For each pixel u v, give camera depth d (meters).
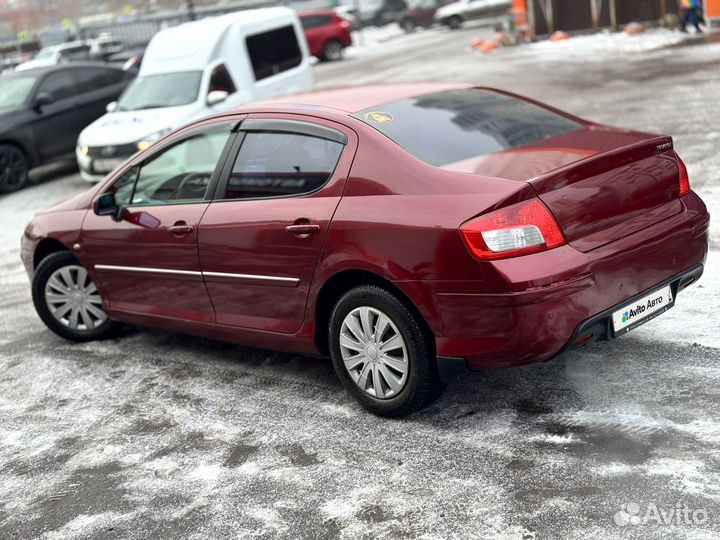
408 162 3.98
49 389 5.25
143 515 3.63
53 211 5.97
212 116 5.01
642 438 3.62
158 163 5.20
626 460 3.48
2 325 6.69
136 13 65.12
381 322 4.04
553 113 4.78
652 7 22.52
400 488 3.55
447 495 3.44
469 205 3.64
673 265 3.96
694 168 8.09
